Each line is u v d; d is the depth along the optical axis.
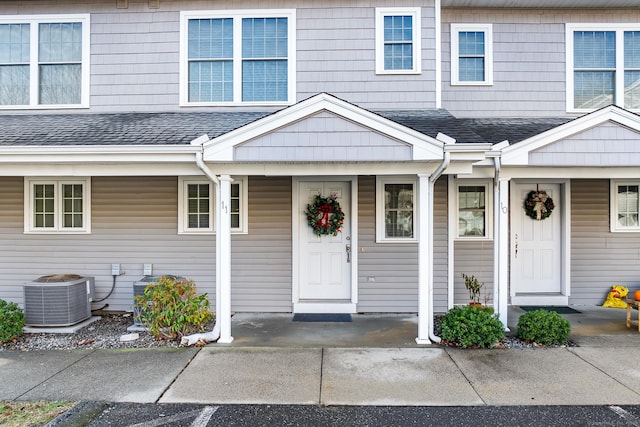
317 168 5.30
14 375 4.30
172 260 7.02
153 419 3.43
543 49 7.27
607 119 5.34
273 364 4.57
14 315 5.47
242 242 6.97
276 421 3.40
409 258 6.89
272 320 6.45
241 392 3.90
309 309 6.89
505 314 5.68
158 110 6.96
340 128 4.99
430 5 6.81
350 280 7.00
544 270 7.44
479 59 7.36
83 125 6.22
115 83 6.98
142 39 6.97
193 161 5.26
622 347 5.09
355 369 4.43
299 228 7.00
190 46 6.96
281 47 6.89
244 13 6.88
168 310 5.26
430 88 6.81
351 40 6.83
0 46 7.04
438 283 6.83
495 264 5.72
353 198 6.89
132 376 4.27
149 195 7.03
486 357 4.75
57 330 5.89
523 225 7.44
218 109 6.92
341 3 6.83
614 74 7.23
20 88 7.04
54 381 4.15
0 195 7.02
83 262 7.03
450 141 4.82
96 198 7.04
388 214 6.97
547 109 7.25
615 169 5.62
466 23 7.30
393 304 6.88
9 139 5.55
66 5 6.99
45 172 5.47
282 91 6.89
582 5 7.14
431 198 5.28
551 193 7.43
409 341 5.38
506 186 5.68
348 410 3.58
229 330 5.39
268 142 5.02
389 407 3.63
